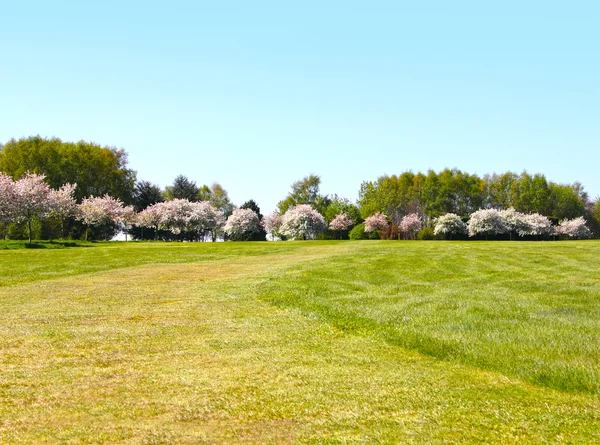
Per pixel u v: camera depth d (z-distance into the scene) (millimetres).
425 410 5719
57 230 66125
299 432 5062
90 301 13703
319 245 41844
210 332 9766
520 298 13609
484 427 5242
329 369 7336
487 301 13094
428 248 33656
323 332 9812
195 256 30984
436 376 7070
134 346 8602
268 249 37156
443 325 10148
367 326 10219
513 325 10109
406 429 5168
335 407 5777
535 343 8617
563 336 9125
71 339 9062
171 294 15047
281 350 8414
